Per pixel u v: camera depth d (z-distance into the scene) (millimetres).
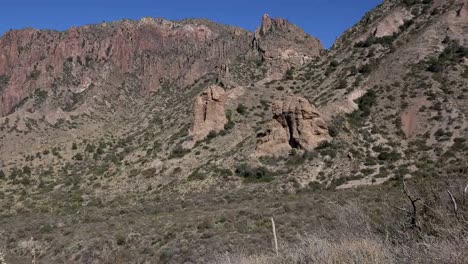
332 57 112250
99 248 39812
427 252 7941
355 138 69688
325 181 61000
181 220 43594
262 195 59875
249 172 68500
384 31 102688
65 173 101250
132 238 40188
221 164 75000
